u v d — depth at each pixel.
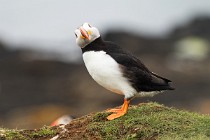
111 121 7.79
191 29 33.41
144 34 32.22
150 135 7.35
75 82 24.42
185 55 28.67
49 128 8.07
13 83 24.89
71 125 8.02
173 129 7.40
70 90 23.78
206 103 21.89
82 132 7.71
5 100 23.55
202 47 30.56
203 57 28.64
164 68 25.72
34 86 24.72
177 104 21.83
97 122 7.88
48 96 23.64
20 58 27.69
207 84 24.12
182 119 7.70
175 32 33.16
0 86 24.67
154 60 26.98
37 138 7.79
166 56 28.08
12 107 22.94
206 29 33.53
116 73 7.74
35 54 29.50
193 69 25.83
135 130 7.46
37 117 21.12
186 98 22.67
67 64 26.55
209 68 26.27
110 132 7.54
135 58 7.96
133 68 7.79
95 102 22.08
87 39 7.86
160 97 22.05
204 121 7.69
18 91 24.33
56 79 25.23
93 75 7.98
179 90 23.25
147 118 7.68
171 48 29.50
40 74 25.62
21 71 25.83
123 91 7.87
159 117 7.75
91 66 7.91
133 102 20.44
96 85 23.45
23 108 22.70
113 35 29.88
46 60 26.31
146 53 28.38
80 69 26.12
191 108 21.47
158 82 7.91
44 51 30.64
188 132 7.30
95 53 7.87
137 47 28.89
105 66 7.76
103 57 7.81
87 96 22.73
